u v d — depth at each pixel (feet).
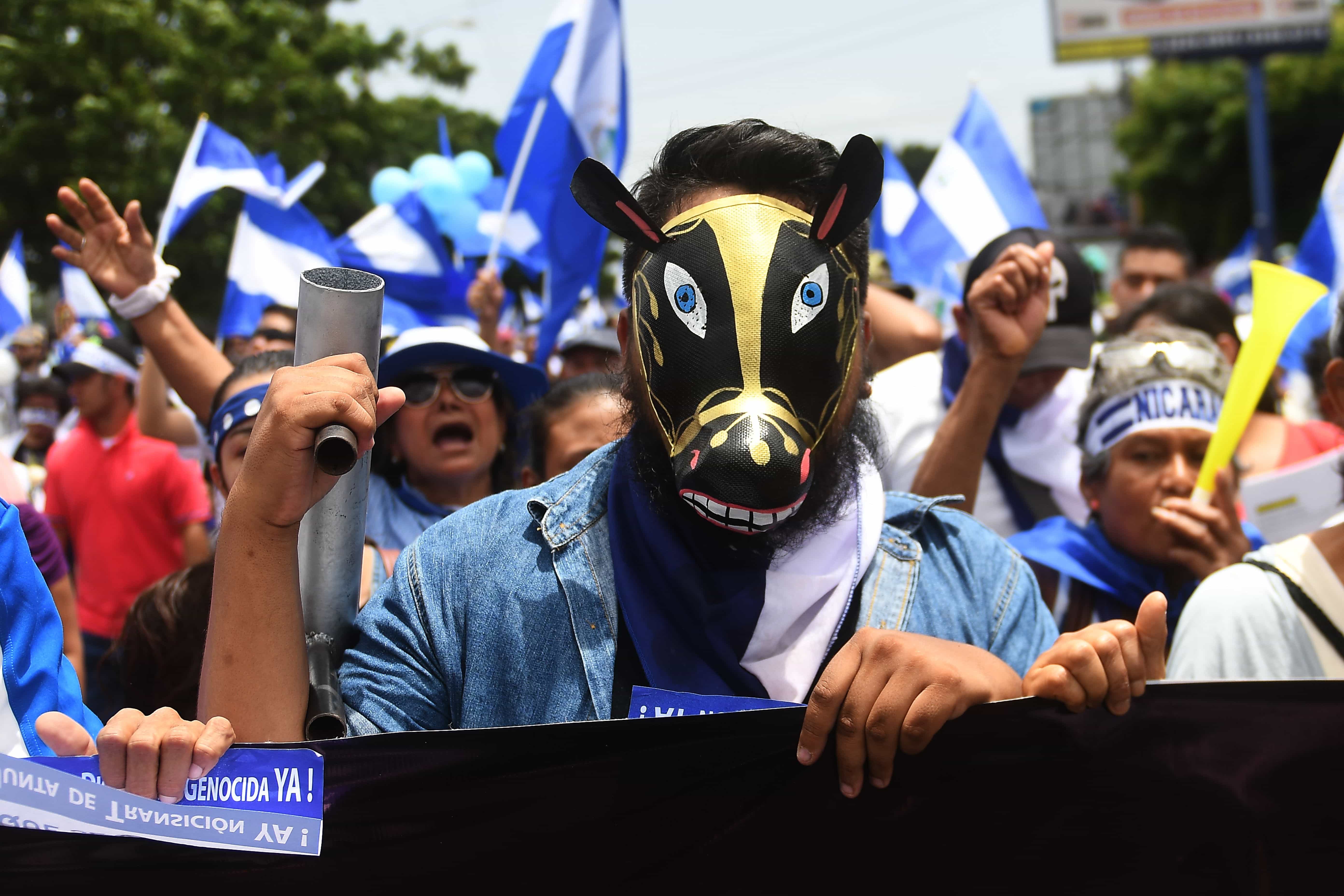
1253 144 73.87
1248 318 17.12
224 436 8.09
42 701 5.19
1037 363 9.60
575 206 14.08
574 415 10.40
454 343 10.16
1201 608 6.35
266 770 4.38
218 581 4.49
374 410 4.41
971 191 14.07
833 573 4.96
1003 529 10.06
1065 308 9.72
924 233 14.25
